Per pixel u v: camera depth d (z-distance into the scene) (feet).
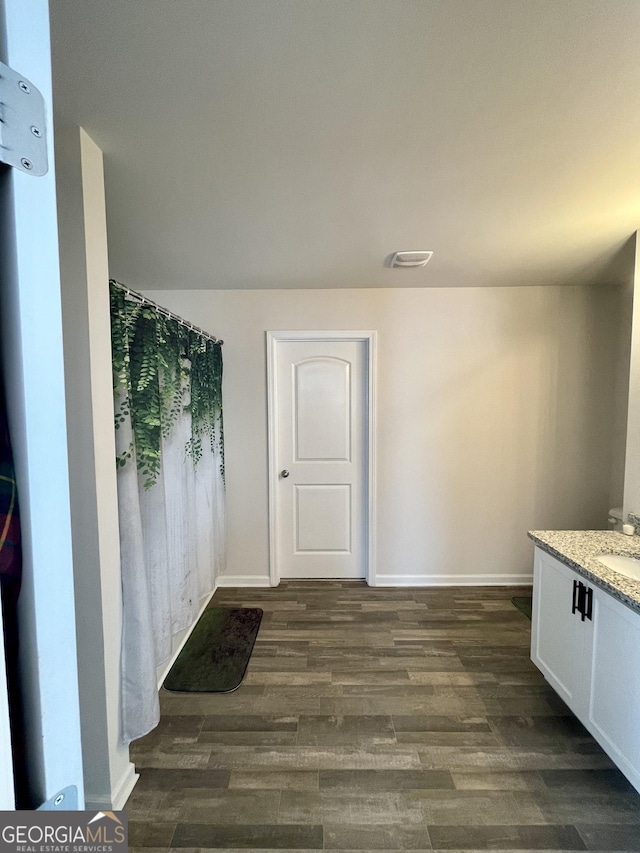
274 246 7.13
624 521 6.84
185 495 7.45
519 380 10.08
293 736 5.76
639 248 6.62
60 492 1.52
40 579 1.46
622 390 9.74
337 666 7.30
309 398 10.47
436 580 10.50
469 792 4.93
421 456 10.27
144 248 7.18
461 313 9.96
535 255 7.72
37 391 1.44
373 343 10.01
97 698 4.56
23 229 1.38
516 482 10.30
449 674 7.08
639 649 4.43
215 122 3.93
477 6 2.77
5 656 1.39
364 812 4.68
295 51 3.10
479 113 3.82
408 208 5.77
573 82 3.44
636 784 4.43
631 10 2.79
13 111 1.33
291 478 10.63
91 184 4.23
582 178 5.01
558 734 5.80
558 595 5.98
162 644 5.95
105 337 4.50
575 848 4.31
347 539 10.75
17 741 1.45
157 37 2.96
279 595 10.03
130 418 4.99
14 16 1.32
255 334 10.05
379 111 3.79
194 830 4.49
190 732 5.86
